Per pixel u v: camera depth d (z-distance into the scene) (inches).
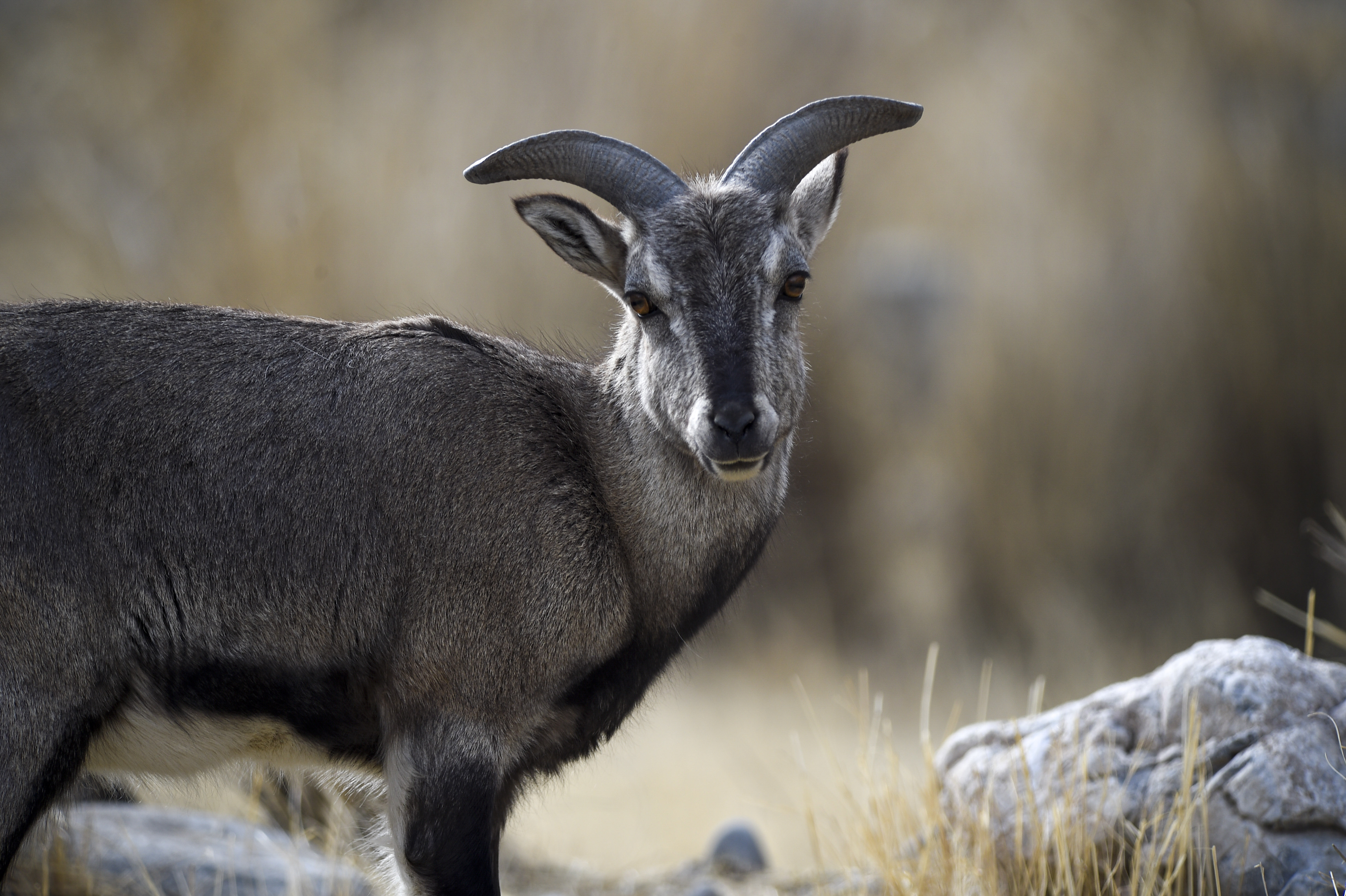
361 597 647.1
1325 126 1780.3
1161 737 735.7
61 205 1784.0
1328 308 1685.5
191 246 1758.1
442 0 1978.3
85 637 619.5
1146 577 1715.1
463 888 639.8
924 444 1892.2
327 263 1752.0
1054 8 1988.2
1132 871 709.3
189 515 634.2
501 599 653.3
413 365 678.5
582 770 1421.0
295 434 650.2
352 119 1865.2
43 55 1927.9
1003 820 750.5
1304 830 678.5
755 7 1974.7
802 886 923.4
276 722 663.1
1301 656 738.2
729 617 907.4
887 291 1994.3
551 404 709.3
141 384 641.6
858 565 1876.2
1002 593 1771.7
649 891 956.6
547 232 740.7
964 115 2078.0
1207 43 1834.4
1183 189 1790.1
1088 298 1820.9
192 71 1843.0
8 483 611.8
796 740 1003.3
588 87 1892.2
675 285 687.7
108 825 837.8
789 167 725.9
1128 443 1756.9
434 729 648.4
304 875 807.7
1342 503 1646.2
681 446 695.1
